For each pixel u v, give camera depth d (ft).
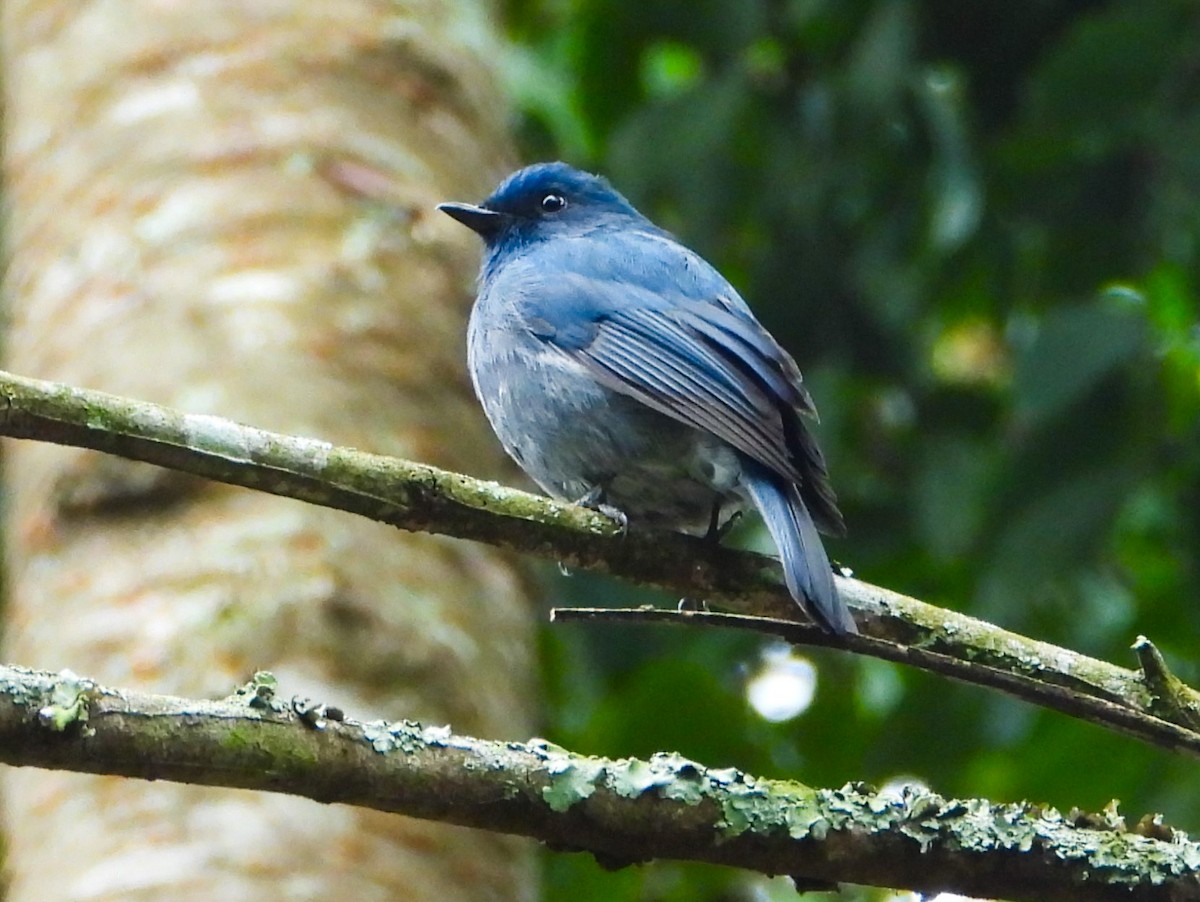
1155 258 43.75
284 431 35.17
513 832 20.77
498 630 36.11
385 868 31.42
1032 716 43.04
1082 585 44.98
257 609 33.04
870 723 46.37
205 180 38.60
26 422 22.36
